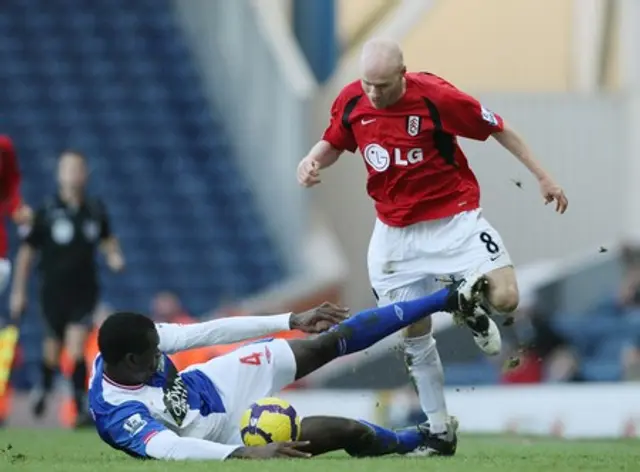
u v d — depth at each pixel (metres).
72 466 23.38
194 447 23.44
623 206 68.06
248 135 73.94
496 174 67.06
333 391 53.06
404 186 26.53
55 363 47.69
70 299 46.53
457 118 26.16
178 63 79.50
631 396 43.47
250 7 73.06
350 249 67.50
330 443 25.05
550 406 45.16
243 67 74.19
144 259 70.75
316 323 25.70
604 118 68.38
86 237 46.69
